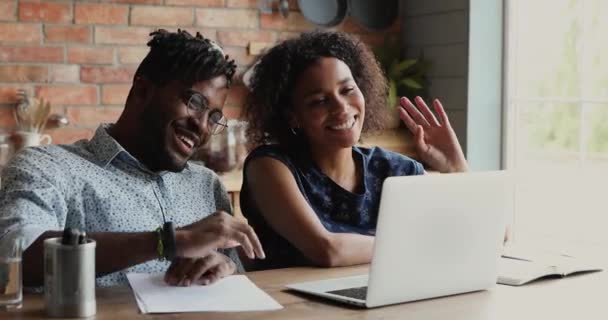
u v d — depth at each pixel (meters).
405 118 2.52
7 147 3.65
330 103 2.27
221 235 1.69
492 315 1.63
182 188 2.19
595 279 1.99
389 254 1.63
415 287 1.70
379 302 1.66
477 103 4.32
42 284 1.75
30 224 1.78
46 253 1.53
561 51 4.21
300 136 2.39
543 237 4.30
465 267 1.78
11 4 3.70
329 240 2.07
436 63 4.48
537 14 4.30
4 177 1.93
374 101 2.53
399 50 4.63
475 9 4.28
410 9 4.63
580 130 4.16
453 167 2.50
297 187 2.21
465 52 4.30
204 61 2.01
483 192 1.77
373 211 2.35
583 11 4.12
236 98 4.22
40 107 3.73
